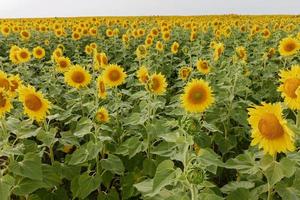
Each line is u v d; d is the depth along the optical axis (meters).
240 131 2.21
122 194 1.78
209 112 2.18
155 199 1.21
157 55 4.35
